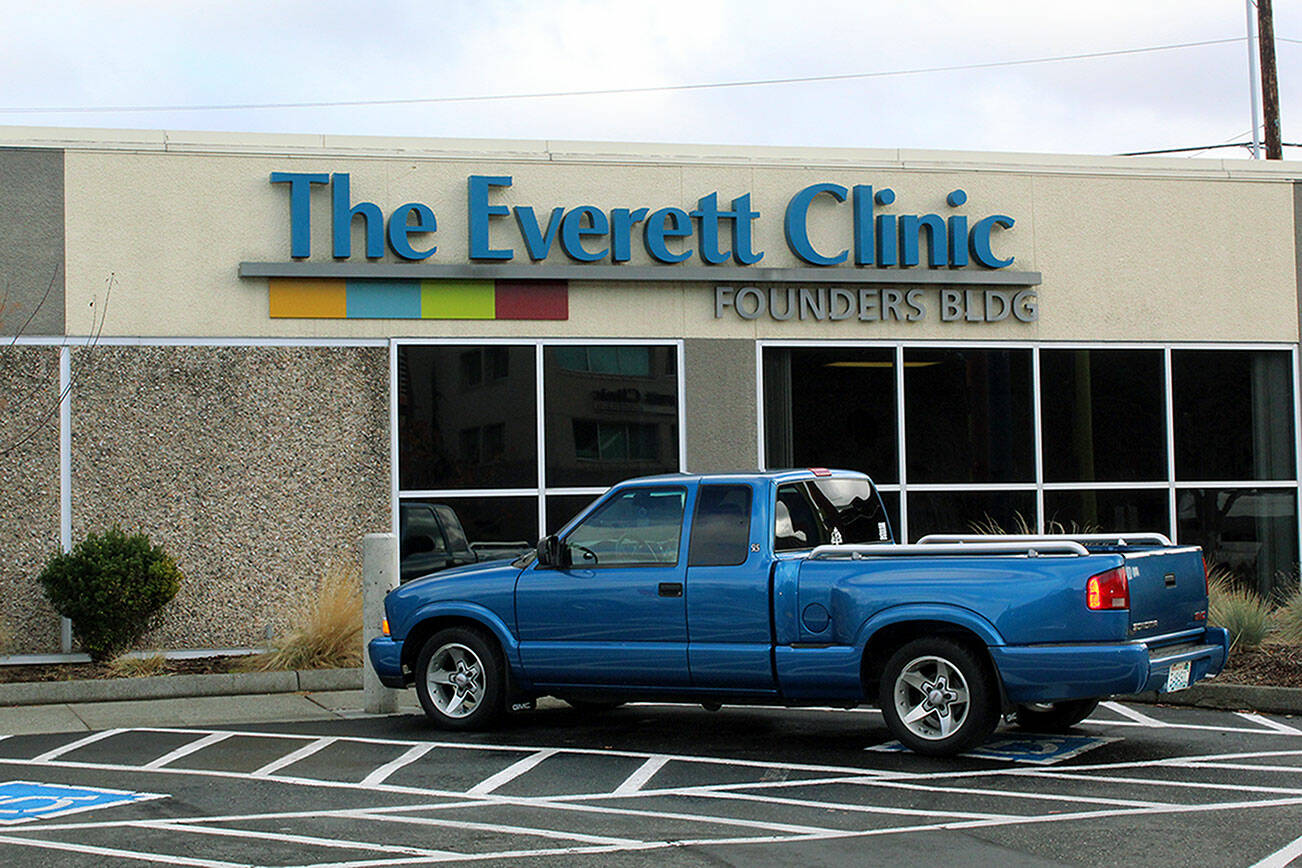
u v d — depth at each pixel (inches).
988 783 334.0
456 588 418.9
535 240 593.0
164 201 572.1
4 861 266.7
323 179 579.5
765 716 450.9
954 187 638.5
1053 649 342.0
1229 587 609.9
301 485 574.6
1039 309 640.4
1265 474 660.7
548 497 592.1
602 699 405.4
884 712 363.6
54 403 560.1
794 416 616.4
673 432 605.3
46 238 563.5
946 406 630.5
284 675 507.5
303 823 298.5
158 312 568.7
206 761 376.5
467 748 391.9
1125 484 644.7
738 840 279.1
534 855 267.9
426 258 587.5
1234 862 258.8
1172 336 654.5
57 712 467.5
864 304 621.6
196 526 566.9
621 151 609.0
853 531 414.0
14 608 552.1
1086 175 650.8
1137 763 357.4
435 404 585.3
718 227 613.0
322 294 578.9
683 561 386.6
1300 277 671.8
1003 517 631.8
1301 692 434.6
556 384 596.4
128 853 272.4
